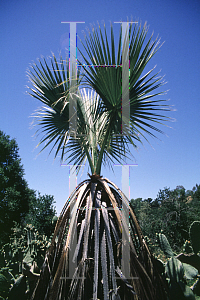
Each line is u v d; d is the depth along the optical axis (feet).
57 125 9.46
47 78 8.64
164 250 5.09
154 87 7.98
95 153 8.11
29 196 57.00
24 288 4.63
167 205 30.71
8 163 59.93
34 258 5.25
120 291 3.74
